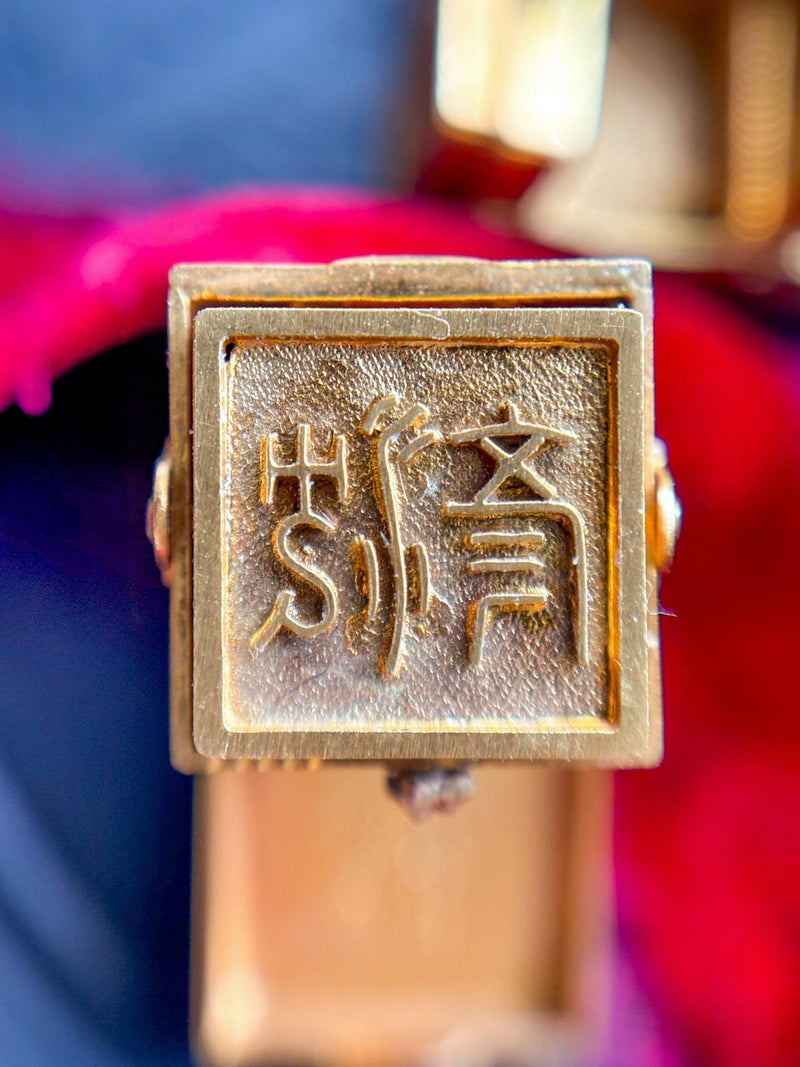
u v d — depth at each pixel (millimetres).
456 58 57
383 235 57
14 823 61
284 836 60
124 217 62
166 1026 62
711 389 60
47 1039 61
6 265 60
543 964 60
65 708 61
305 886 60
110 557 58
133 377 55
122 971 62
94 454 57
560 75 58
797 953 62
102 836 62
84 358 55
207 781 58
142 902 62
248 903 60
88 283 54
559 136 58
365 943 60
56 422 56
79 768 62
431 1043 60
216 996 58
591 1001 60
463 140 57
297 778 60
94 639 61
